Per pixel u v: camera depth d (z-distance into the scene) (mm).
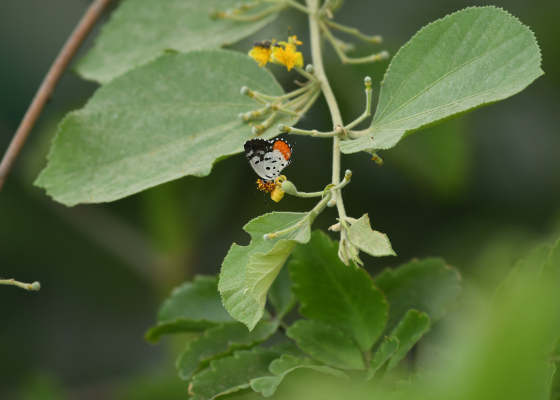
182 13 1118
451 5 1242
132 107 1025
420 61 956
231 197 1297
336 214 1219
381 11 1283
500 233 1153
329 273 977
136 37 1117
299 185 1231
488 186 1261
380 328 971
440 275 997
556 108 1258
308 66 985
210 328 1017
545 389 882
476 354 817
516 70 933
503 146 1278
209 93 1023
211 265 1330
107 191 1000
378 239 918
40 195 1328
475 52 946
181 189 1270
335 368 963
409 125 945
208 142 1006
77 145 1020
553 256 934
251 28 1096
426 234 1216
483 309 944
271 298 1006
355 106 1155
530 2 1172
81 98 1225
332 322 976
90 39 1328
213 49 1029
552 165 1248
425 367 976
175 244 1310
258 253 926
